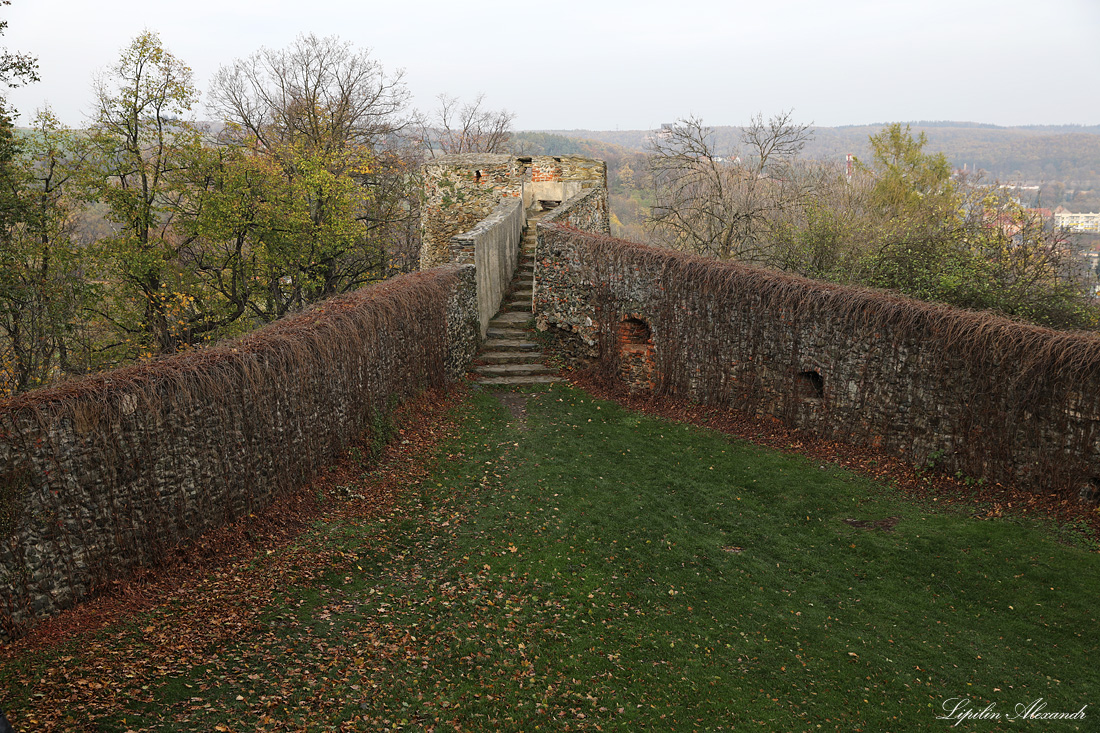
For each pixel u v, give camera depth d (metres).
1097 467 8.79
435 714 5.59
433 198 21.55
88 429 6.48
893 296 11.22
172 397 7.22
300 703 5.47
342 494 9.45
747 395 12.92
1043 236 16.34
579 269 15.47
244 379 8.09
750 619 7.35
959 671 6.56
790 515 9.70
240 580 7.16
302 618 6.64
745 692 6.22
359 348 10.56
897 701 6.18
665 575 8.10
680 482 10.67
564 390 14.87
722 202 25.14
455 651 6.43
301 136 28.44
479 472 10.73
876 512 9.67
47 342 18.83
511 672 6.22
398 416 11.88
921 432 10.55
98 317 21.50
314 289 26.75
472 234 16.14
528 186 23.70
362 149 26.95
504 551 8.39
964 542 8.70
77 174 19.89
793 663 6.66
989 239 16.50
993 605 7.54
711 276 13.23
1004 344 9.55
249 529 8.02
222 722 5.12
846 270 18.59
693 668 6.50
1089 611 7.25
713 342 13.34
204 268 23.84
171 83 21.20
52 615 6.22
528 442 12.07
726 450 11.94
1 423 5.95
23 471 6.05
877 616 7.43
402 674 6.02
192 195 22.22
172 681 5.48
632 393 14.62
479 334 16.22
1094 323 13.88
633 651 6.68
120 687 5.32
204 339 23.33
